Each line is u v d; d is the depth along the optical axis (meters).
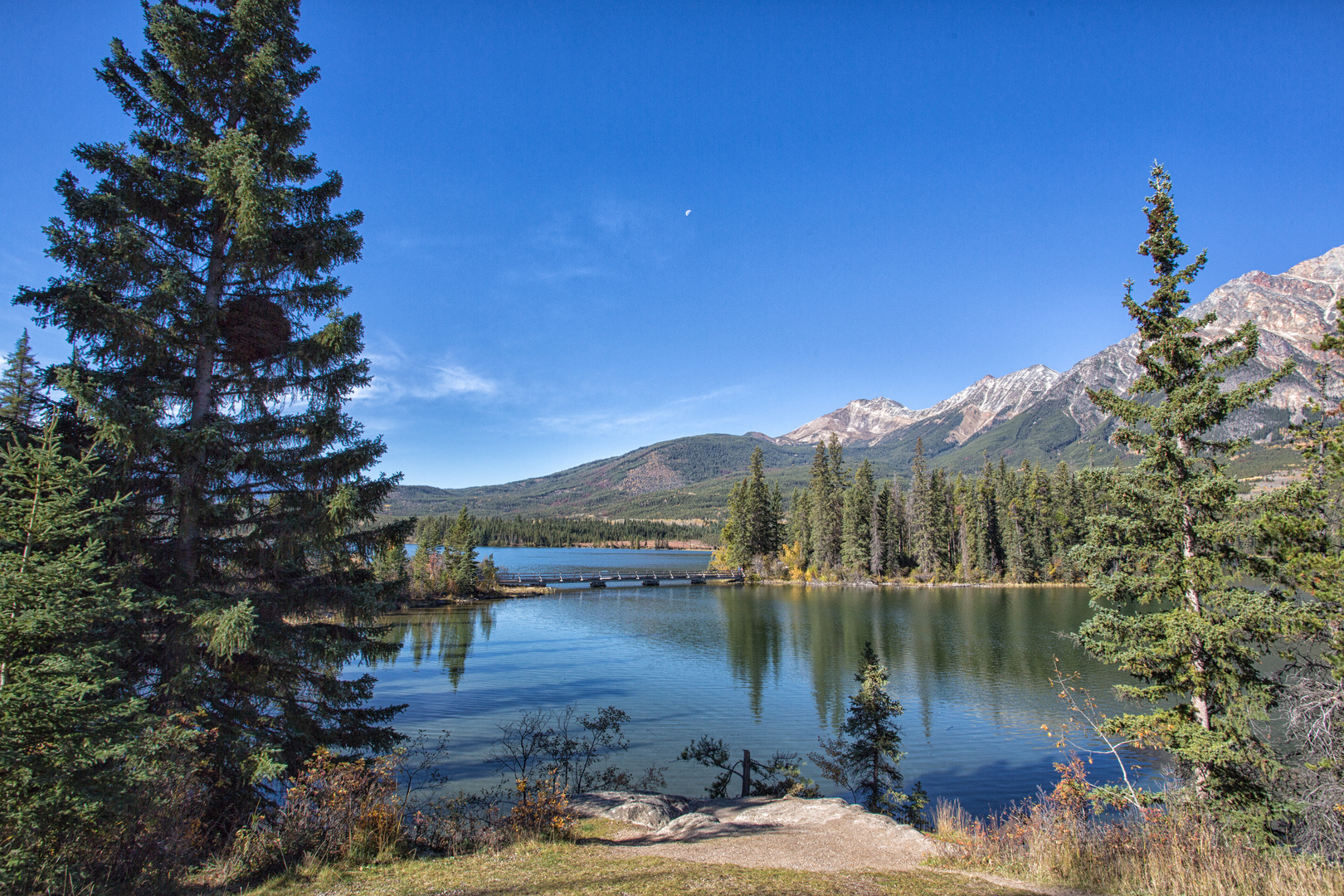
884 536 85.25
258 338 9.93
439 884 5.91
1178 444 9.81
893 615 52.81
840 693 27.59
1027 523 80.75
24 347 7.01
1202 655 9.54
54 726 5.22
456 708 24.25
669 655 36.06
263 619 9.61
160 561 9.08
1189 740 9.39
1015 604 60.06
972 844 7.70
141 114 9.56
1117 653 10.35
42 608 5.32
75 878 5.14
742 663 33.84
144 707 6.00
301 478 10.04
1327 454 9.03
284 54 10.52
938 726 22.52
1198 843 6.85
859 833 8.70
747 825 9.29
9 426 6.58
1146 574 10.38
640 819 10.25
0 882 4.75
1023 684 28.83
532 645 39.31
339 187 10.88
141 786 5.95
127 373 8.80
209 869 6.24
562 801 8.96
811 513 91.38
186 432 8.45
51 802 5.03
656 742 20.81
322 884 5.86
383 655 10.75
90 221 8.70
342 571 10.59
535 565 129.38
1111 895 5.88
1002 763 18.67
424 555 64.44
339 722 10.45
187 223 9.75
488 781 16.12
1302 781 8.87
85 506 7.88
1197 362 10.05
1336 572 8.44
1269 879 5.95
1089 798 8.98
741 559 90.19
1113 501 10.62
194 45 9.65
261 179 9.16
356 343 10.36
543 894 5.58
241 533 10.09
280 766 8.25
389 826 7.38
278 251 10.14
